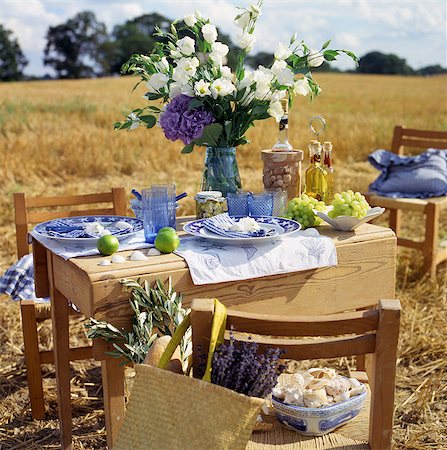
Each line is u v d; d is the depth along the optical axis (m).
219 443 1.48
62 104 21.25
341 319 1.62
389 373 1.64
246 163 11.30
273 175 3.08
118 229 2.79
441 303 4.70
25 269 3.32
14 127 16.25
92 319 2.28
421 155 5.47
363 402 1.99
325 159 3.15
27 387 3.57
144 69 3.10
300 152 3.08
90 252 2.53
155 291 2.34
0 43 51.44
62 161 10.98
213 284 2.50
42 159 10.76
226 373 1.61
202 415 1.51
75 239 2.59
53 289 2.82
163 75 2.96
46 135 13.33
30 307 3.14
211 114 2.90
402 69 52.28
